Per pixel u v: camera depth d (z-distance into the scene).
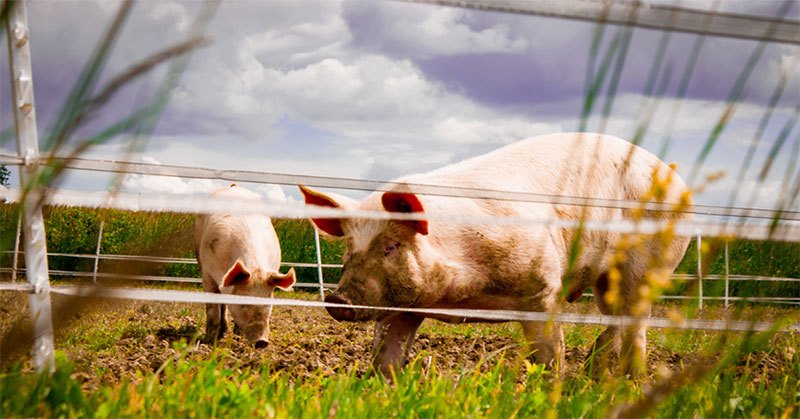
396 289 5.42
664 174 6.50
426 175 5.98
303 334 9.49
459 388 3.54
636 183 6.45
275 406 2.96
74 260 16.45
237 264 8.67
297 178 3.35
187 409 2.74
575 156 6.30
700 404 2.97
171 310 11.66
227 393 2.98
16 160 2.95
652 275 2.05
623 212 6.37
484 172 5.98
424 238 5.54
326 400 3.16
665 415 2.83
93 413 2.57
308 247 18.02
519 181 5.97
